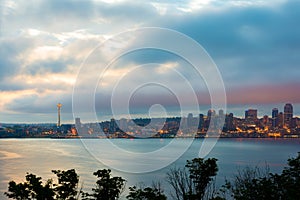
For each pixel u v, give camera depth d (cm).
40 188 1020
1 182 6316
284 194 1048
